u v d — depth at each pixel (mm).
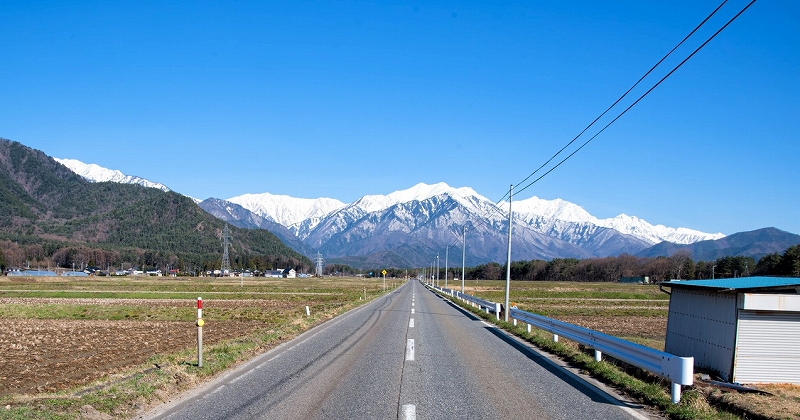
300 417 8102
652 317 41438
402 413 8391
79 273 168000
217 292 73500
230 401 9148
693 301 17016
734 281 16484
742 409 9797
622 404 9516
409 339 19125
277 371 12195
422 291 88625
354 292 80188
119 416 8125
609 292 87812
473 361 14148
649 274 147500
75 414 7816
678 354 17766
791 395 12367
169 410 8523
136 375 11570
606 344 13758
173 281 117375
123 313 38500
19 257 167750
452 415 8359
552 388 10781
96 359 17250
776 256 91438
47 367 15773
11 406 8344
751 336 14586
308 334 20656
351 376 11602
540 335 20016
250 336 18906
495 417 8312
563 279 173250
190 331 25969
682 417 8562
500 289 101625
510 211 30359
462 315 33375
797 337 14586
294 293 75000
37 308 41844
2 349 19781
